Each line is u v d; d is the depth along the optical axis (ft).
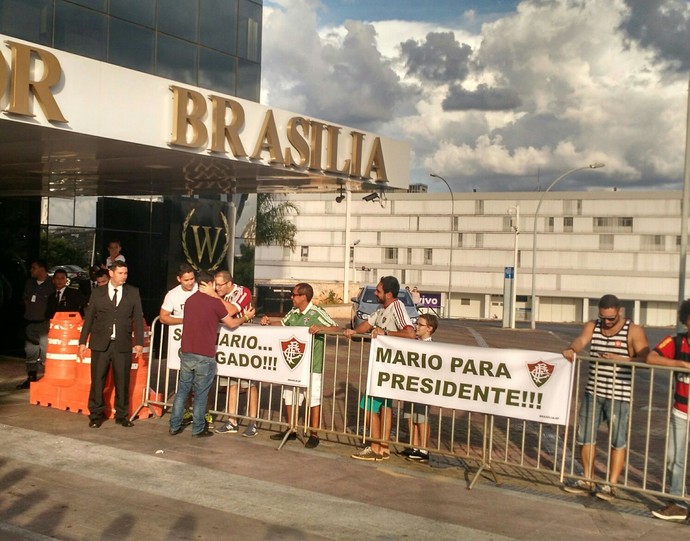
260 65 61.16
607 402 24.27
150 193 58.08
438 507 22.53
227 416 31.76
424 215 287.28
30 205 56.49
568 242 272.10
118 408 31.63
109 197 59.36
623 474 27.94
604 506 23.40
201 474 24.95
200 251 65.00
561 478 24.80
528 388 25.16
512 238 277.44
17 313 55.21
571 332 141.79
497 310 279.69
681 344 23.13
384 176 48.14
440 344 26.58
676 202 265.13
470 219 282.15
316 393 29.66
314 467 26.43
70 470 24.91
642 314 268.62
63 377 34.45
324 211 296.10
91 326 31.27
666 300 266.36
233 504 22.06
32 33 43.75
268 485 24.06
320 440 30.53
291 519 20.97
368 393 27.89
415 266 288.30
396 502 22.86
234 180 48.16
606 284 269.64
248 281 70.38
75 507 21.29
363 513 21.70
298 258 299.58
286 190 55.11
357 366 57.77
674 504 22.66
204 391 30.14
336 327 30.17
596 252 270.26
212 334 30.25
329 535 19.83
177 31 53.42
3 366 47.47
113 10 48.55
